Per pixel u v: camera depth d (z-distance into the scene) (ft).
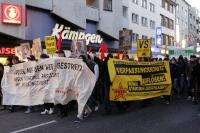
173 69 58.95
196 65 51.42
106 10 125.39
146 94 46.39
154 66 47.52
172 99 55.88
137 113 41.75
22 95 42.42
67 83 37.91
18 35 84.17
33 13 92.22
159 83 48.19
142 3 182.80
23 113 42.47
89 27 118.52
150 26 195.83
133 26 169.37
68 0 101.76
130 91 43.91
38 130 32.19
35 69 41.01
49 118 38.55
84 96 37.19
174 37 255.09
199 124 34.73
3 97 43.80
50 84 39.96
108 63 41.55
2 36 85.15
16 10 83.30
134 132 30.96
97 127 33.27
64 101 38.09
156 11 207.31
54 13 97.55
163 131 31.40
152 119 37.58
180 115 40.22
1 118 39.22
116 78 42.04
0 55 84.02
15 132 31.55
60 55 42.75
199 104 49.85
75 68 37.73
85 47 49.08
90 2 121.49
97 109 43.50
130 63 44.01
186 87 59.47
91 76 37.55
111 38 129.18
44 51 91.20
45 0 94.58
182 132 31.04
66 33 103.09
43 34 95.50
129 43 75.36
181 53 128.57
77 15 105.29
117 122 35.81
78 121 36.11
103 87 44.50
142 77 45.55
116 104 46.75
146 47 53.62
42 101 40.60
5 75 43.70
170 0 242.17
